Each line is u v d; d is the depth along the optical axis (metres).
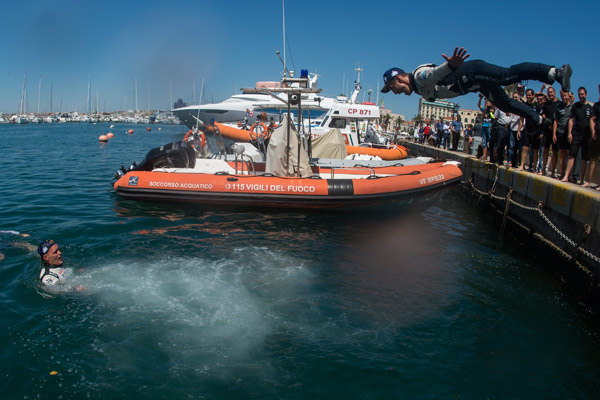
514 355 4.25
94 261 6.02
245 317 4.61
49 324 4.33
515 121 9.98
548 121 8.15
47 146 27.69
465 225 9.62
